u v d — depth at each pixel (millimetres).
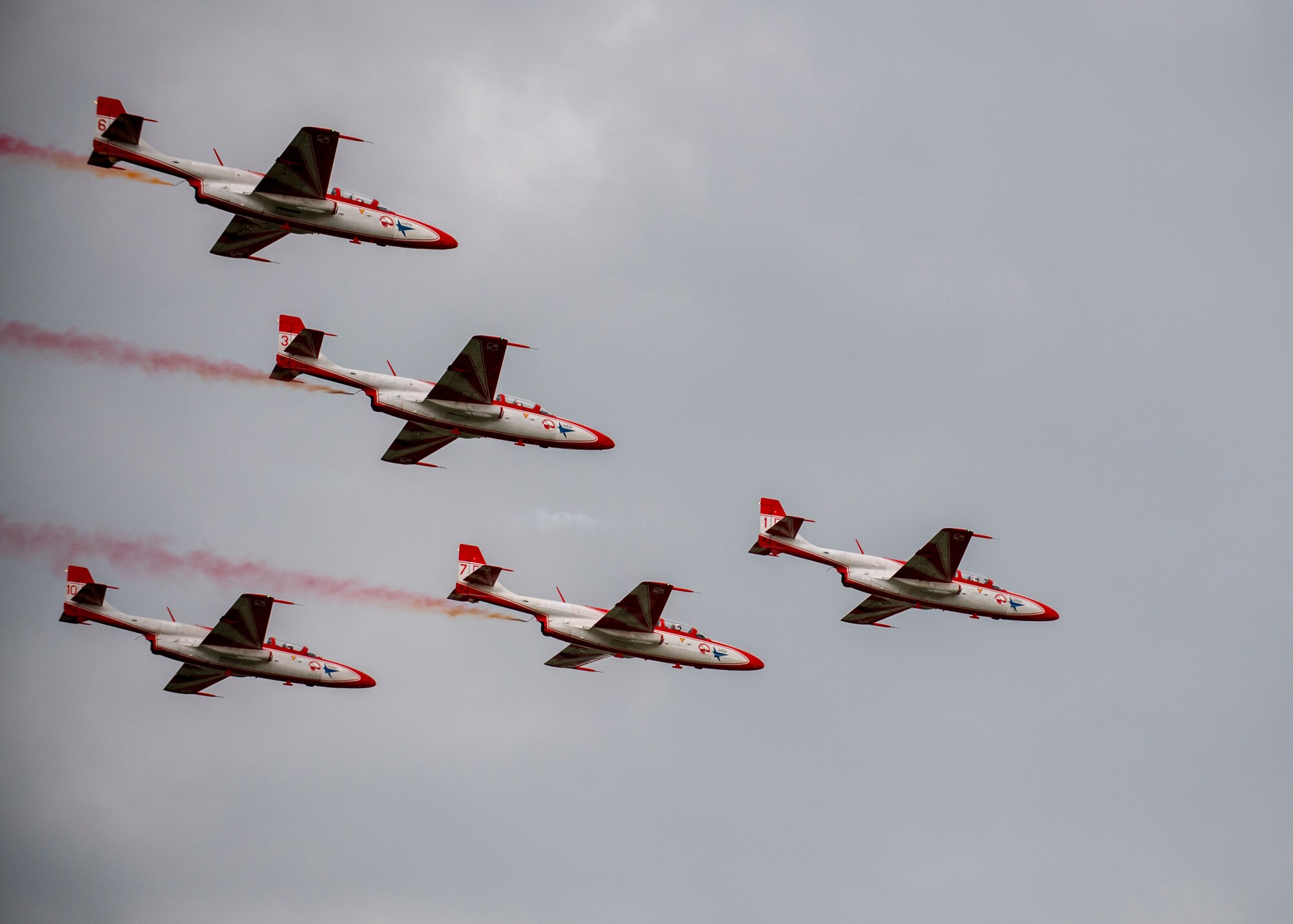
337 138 193500
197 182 194375
